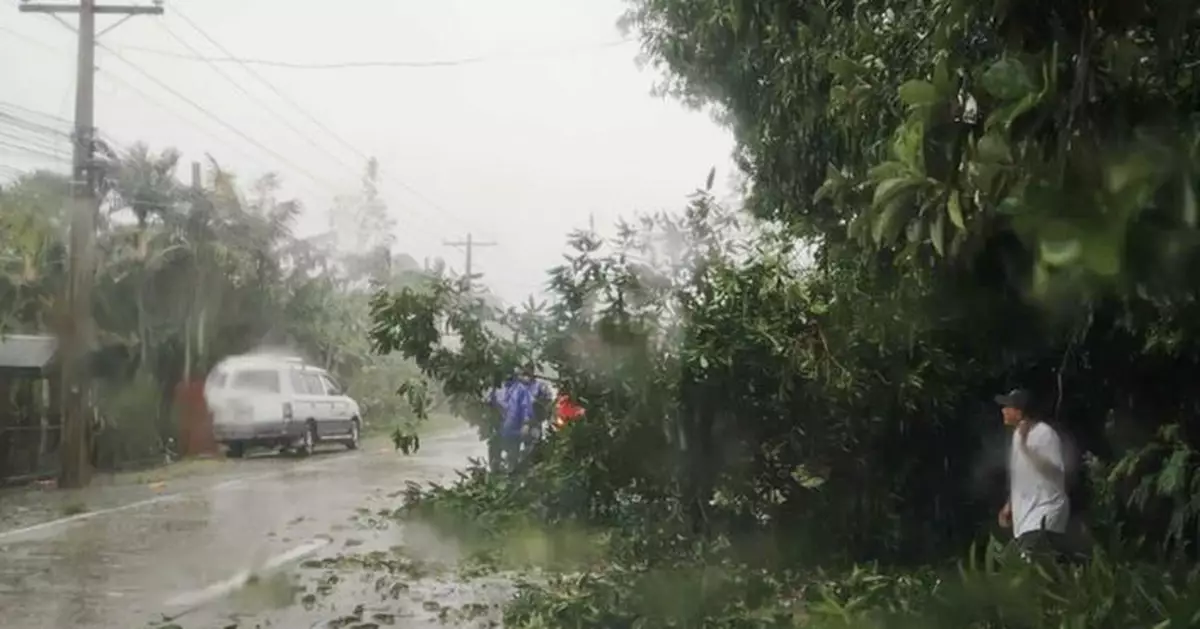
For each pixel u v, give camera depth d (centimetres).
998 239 418
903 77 634
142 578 1032
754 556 938
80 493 1842
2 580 1022
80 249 2002
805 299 883
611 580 855
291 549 1202
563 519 1113
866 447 937
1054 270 288
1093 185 285
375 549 1199
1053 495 784
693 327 871
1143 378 872
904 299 646
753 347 861
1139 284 290
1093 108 331
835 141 848
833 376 862
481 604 910
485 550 1138
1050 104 325
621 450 910
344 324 3653
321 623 843
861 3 743
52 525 1405
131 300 2422
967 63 403
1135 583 621
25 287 2198
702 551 919
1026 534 779
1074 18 342
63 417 1958
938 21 427
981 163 347
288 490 1842
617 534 1073
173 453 2578
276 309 2995
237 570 1075
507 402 1348
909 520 974
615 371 888
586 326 902
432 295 1012
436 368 1009
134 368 2425
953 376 909
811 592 816
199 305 2570
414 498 1428
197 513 1530
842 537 952
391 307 1009
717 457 903
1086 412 935
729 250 916
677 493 923
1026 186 305
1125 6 338
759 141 973
